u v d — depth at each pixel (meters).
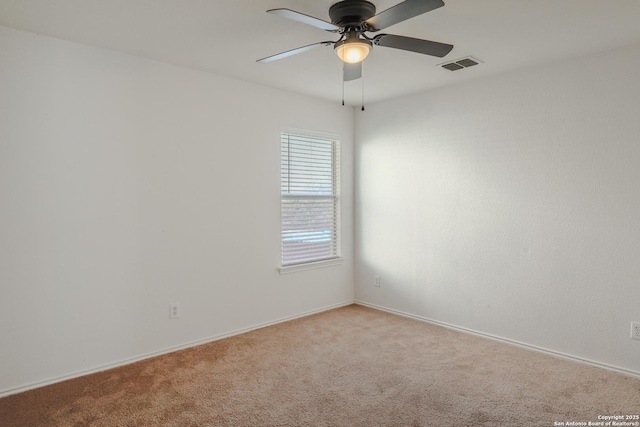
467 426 2.14
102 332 2.84
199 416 2.23
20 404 2.35
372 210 4.40
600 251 2.86
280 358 3.04
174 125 3.15
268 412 2.27
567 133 2.99
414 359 3.02
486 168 3.45
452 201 3.70
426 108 3.87
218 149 3.41
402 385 2.60
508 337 3.36
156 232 3.08
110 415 2.24
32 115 2.53
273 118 3.79
